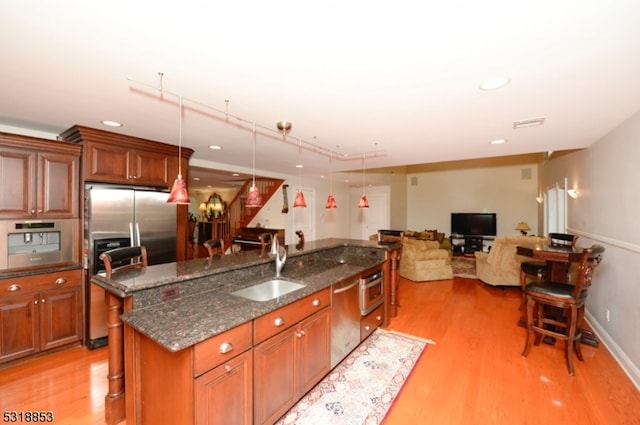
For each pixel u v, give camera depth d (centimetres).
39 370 264
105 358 288
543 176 715
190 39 148
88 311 309
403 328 352
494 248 536
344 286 269
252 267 253
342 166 552
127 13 127
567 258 310
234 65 174
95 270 308
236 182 805
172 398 151
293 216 709
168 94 216
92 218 307
